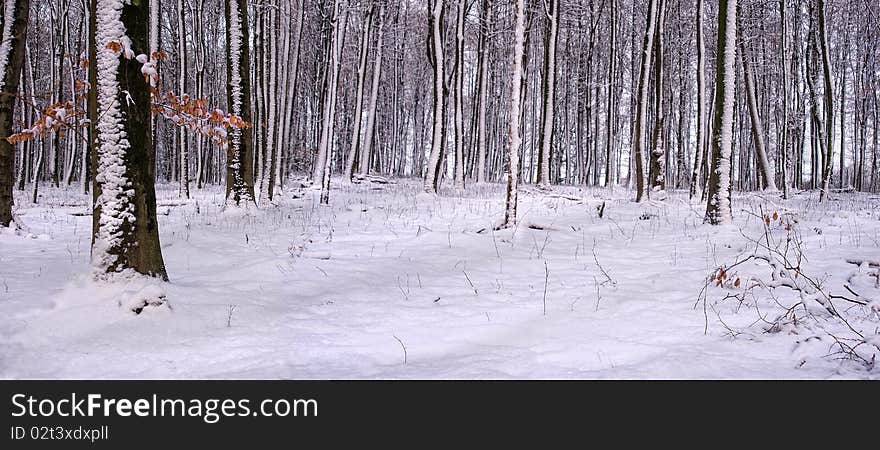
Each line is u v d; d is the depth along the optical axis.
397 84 38.75
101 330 5.23
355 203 18.17
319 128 32.72
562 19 28.53
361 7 23.67
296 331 5.63
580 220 13.90
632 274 8.34
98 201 6.01
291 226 12.87
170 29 28.47
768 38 27.67
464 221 14.07
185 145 19.95
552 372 4.58
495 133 40.69
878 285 6.86
